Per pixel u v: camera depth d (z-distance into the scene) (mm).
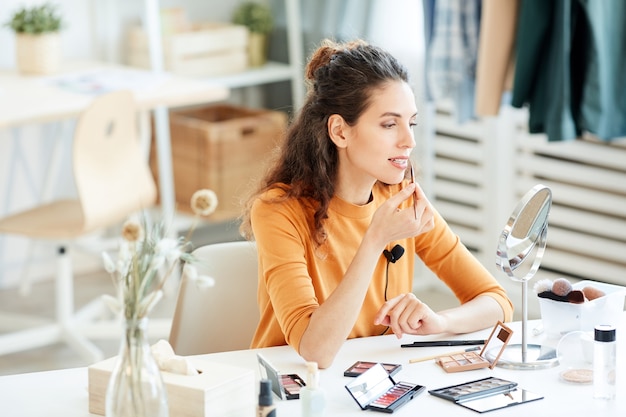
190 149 4910
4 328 4156
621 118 3605
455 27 3912
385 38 4551
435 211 2398
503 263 1945
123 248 1717
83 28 4914
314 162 2178
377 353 2074
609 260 4176
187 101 4137
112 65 4672
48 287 4812
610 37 3537
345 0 4707
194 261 1823
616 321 2100
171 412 1756
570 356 1973
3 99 3969
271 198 2180
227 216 4910
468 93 4004
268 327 2221
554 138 3596
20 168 4789
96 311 4207
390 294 2291
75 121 4914
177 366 1801
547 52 3596
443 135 4602
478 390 1850
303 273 2117
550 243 4312
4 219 3912
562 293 2053
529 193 1925
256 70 5133
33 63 4395
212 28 5125
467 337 2176
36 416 1812
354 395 1808
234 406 1779
